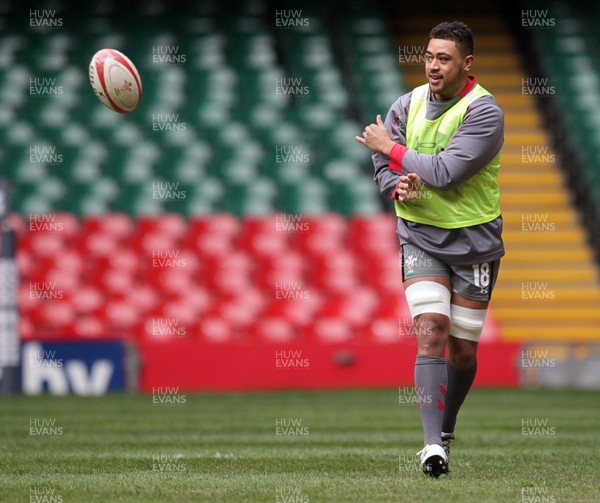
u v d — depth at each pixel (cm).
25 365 5125
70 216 6406
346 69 7819
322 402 4559
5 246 4834
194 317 5997
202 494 1684
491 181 1944
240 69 7638
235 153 7031
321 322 6072
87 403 4441
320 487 1762
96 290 6041
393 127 2012
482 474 1980
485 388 5444
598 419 3691
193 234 6362
